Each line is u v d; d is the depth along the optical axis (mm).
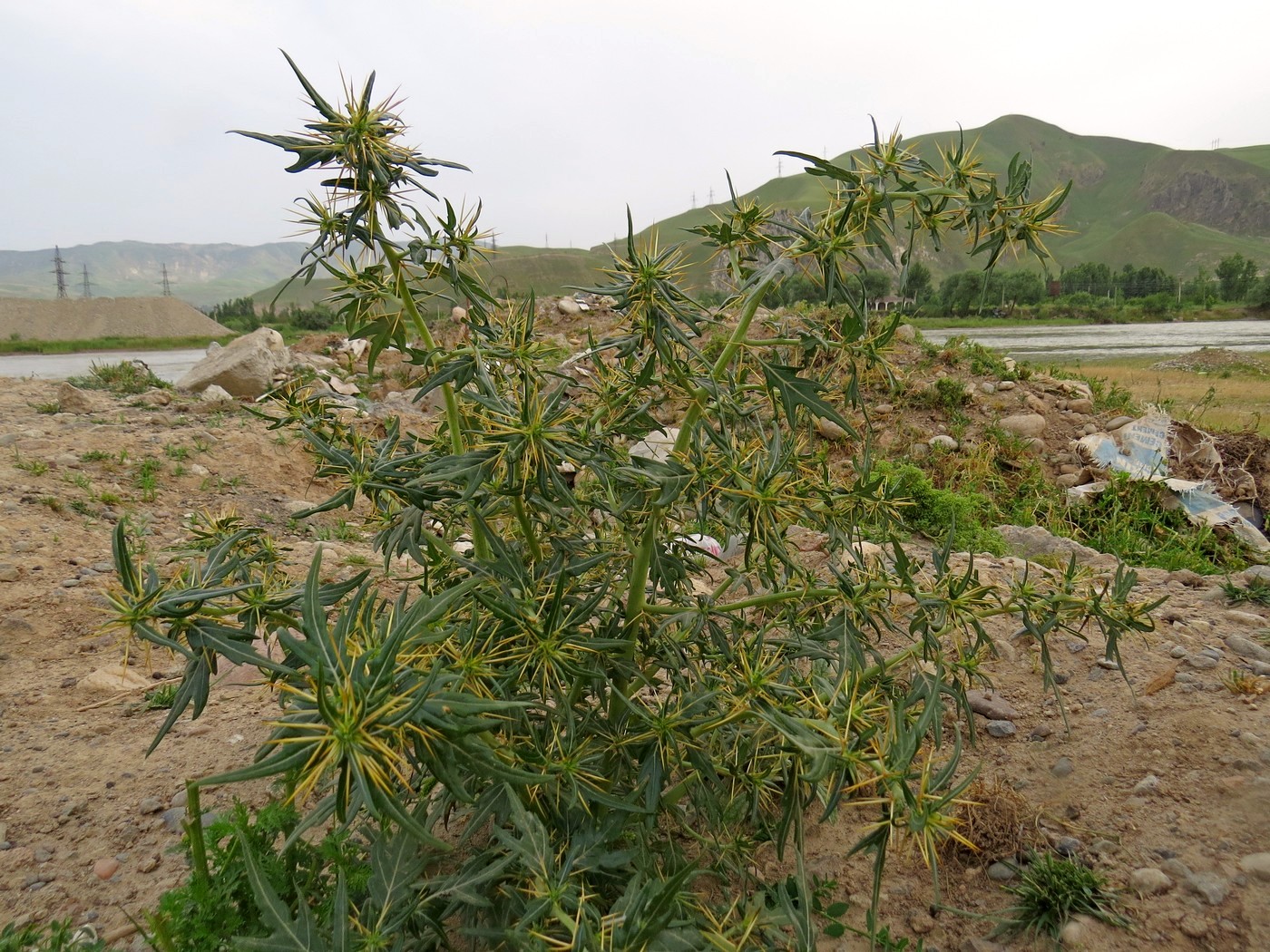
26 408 7949
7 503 5027
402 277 1728
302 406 1980
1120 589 1918
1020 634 2002
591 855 1540
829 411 1677
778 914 1533
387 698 1097
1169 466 7336
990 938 2031
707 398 1712
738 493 1551
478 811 1585
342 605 1567
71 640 3719
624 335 1832
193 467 6270
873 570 2057
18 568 4238
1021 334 37375
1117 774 2432
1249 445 7828
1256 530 6426
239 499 5977
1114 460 7488
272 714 3082
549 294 12406
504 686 1548
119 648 3656
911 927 2096
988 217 1618
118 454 6230
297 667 1438
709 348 1927
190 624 1436
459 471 1531
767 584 2043
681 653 1917
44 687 3309
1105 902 2006
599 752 1775
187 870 2242
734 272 1825
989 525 6188
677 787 1935
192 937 1532
